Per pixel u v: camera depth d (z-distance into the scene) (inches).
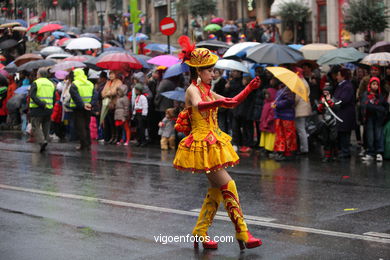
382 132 518.3
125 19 1932.8
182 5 1743.4
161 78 674.8
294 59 565.0
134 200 361.1
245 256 246.5
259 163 519.2
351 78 632.4
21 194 383.6
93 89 621.3
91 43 891.4
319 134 596.1
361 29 954.7
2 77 862.5
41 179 442.0
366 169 474.0
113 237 277.6
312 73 644.1
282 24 1392.7
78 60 784.9
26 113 781.9
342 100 521.0
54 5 1742.1
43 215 323.3
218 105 241.8
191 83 259.1
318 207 336.5
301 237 272.5
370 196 366.6
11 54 1128.8
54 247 261.9
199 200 358.6
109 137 703.7
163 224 301.3
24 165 517.3
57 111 751.7
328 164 505.7
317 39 1346.0
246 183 417.7
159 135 693.9
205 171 248.2
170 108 619.5
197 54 252.4
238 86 585.9
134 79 661.9
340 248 254.2
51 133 800.3
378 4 954.1
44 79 613.0
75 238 276.2
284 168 487.5
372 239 267.9
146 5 2142.0
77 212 329.7
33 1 1680.6
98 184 418.3
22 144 686.5
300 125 560.4
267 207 337.4
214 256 247.6
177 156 258.2
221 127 599.5
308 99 553.9
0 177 452.1
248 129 598.5
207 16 1605.6
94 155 584.1
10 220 312.2
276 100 535.2
